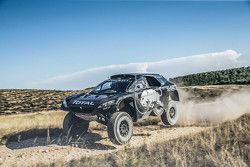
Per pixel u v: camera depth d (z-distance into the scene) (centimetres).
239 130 789
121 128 909
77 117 1027
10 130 1278
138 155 680
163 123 1185
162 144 783
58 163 692
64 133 1026
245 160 595
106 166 638
